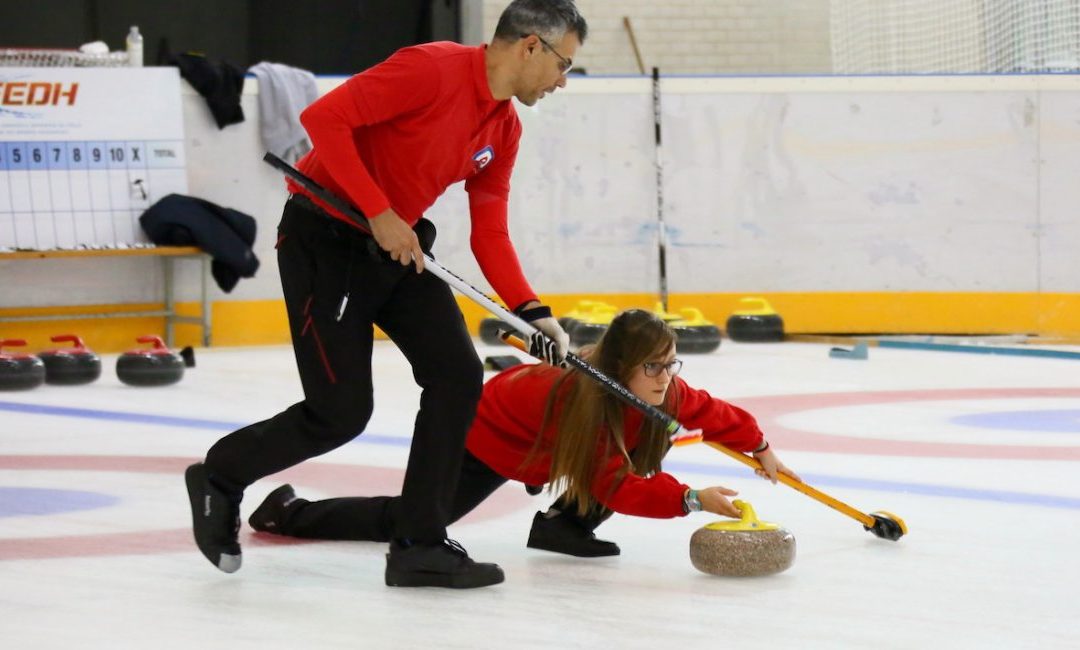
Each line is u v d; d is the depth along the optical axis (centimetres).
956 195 2888
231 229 2641
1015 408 1748
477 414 892
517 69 789
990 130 2872
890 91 2884
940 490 1162
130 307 2728
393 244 770
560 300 2922
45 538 968
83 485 1202
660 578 841
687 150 2906
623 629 723
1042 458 1338
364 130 797
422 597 793
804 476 1235
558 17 781
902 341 2650
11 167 2603
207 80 2714
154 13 3388
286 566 873
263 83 2762
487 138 822
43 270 2662
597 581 834
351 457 1362
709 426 892
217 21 3441
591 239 2922
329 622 738
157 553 916
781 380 2094
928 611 761
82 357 2108
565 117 2895
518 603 779
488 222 874
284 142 2769
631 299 2934
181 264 2769
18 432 1573
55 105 2627
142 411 1783
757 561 830
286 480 1225
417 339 816
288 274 806
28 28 3284
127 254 2572
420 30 3553
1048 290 2877
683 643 696
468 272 2888
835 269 2916
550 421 862
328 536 948
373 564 878
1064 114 2859
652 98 2906
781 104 2900
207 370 2323
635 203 2928
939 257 2895
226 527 822
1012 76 2867
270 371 2306
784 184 2909
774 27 3588
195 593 803
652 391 849
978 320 2888
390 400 1877
